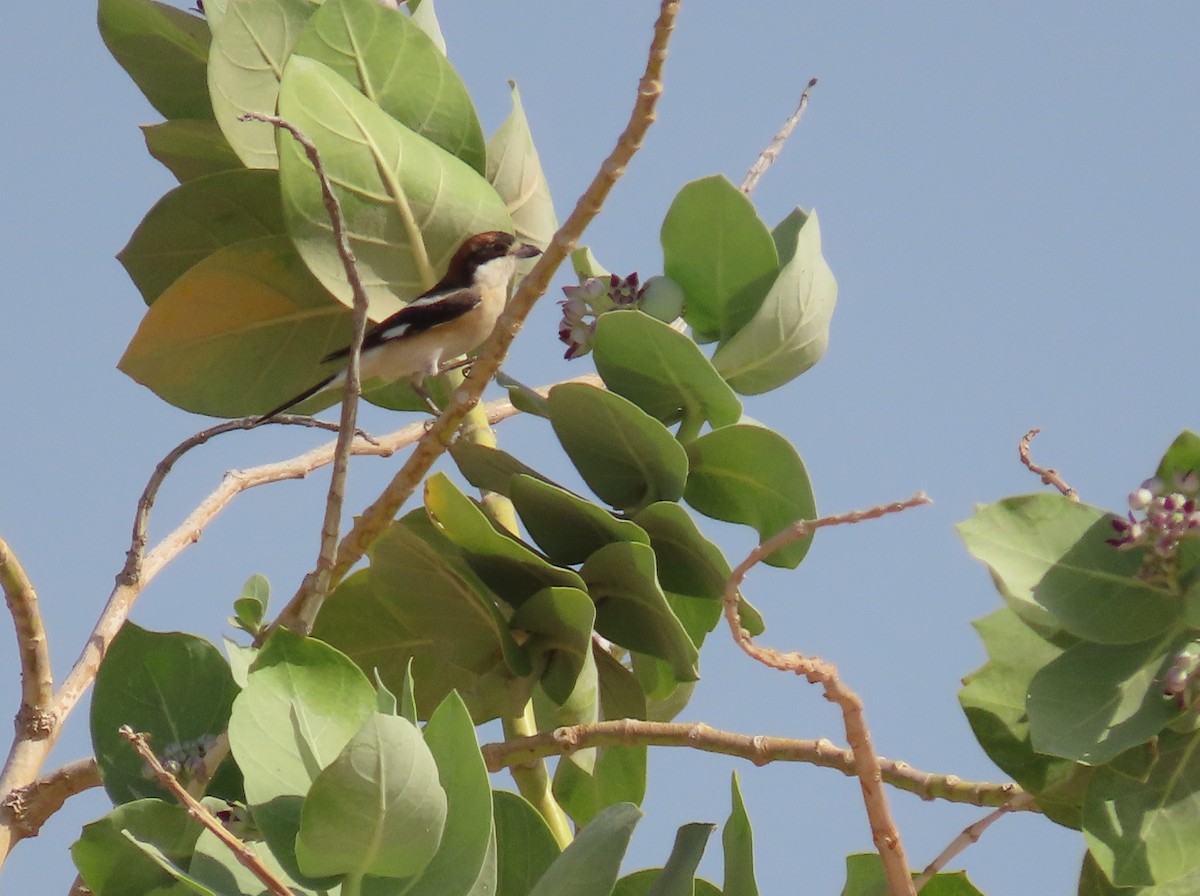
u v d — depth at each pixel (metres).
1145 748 7.21
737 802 7.41
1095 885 7.60
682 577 8.82
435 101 9.96
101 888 6.92
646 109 7.43
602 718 9.13
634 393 9.02
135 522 8.48
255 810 6.70
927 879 7.50
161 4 10.55
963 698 7.80
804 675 6.43
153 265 10.28
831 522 6.33
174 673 7.86
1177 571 7.25
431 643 9.35
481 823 6.55
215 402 10.05
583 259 10.20
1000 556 7.45
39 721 7.92
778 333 9.42
